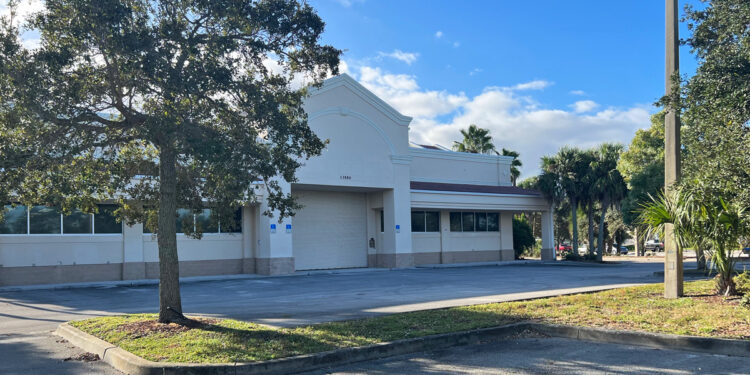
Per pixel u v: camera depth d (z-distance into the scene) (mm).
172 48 9375
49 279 21203
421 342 8781
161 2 9719
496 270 28578
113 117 11539
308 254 28625
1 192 9594
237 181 9992
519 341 9305
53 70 8789
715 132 10812
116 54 9094
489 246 37031
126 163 11633
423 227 33688
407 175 30609
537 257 49938
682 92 11688
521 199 36000
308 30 10570
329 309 13406
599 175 35625
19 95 8609
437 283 20766
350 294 17219
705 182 10930
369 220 31281
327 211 29703
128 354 7910
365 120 28953
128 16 8922
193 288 19656
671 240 12617
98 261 22266
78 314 13453
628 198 35656
